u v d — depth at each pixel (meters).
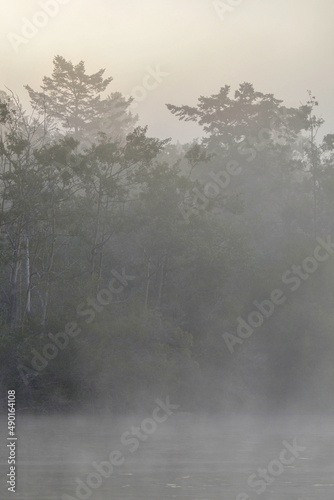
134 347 51.62
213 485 22.08
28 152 52.88
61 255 58.03
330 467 25.80
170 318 57.16
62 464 25.89
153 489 21.38
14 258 51.91
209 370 55.72
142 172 55.59
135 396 50.03
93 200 55.78
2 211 51.34
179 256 58.88
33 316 51.84
